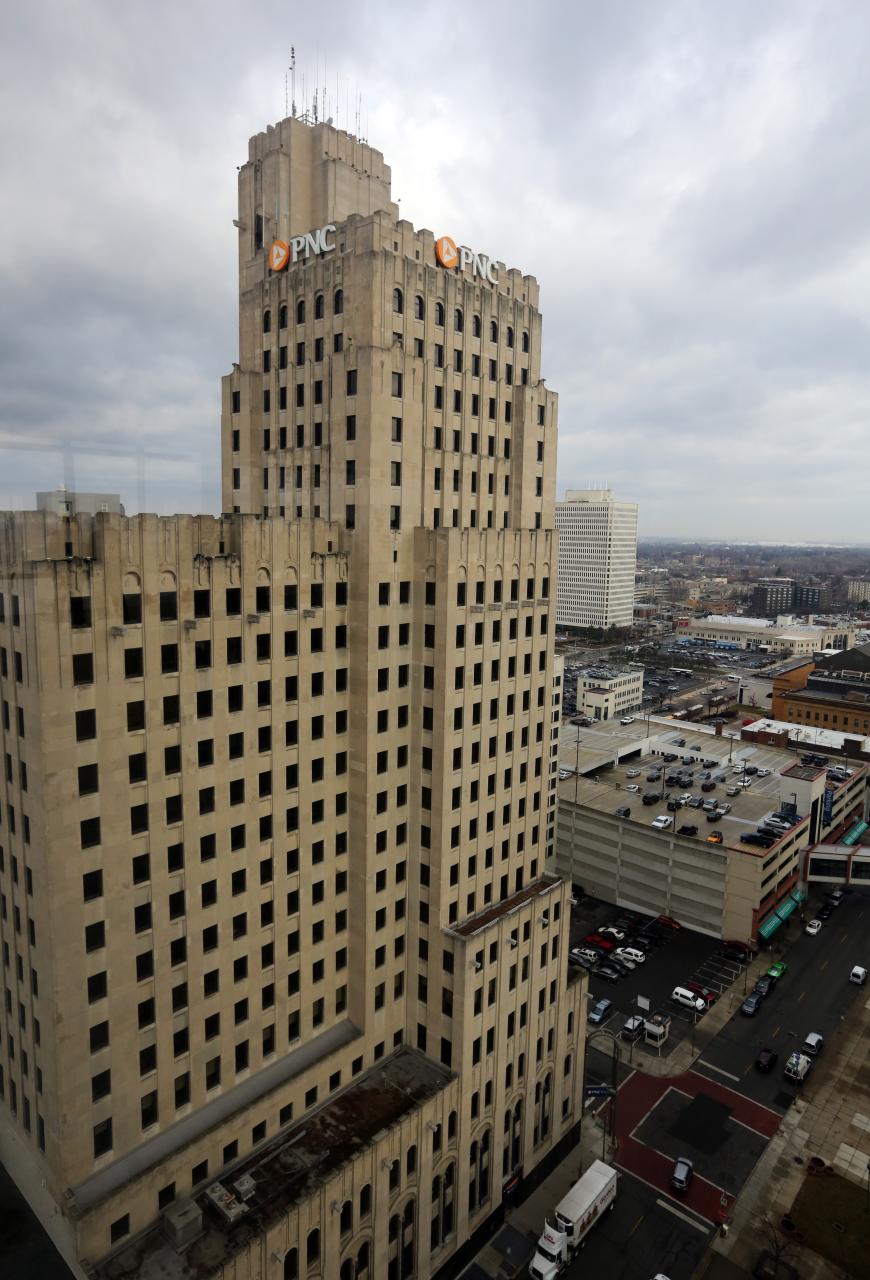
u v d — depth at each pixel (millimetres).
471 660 66875
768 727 191750
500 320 73500
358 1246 56844
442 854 65812
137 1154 50594
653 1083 86500
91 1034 47688
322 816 62500
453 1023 65188
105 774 46594
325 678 61344
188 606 50469
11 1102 54469
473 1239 67312
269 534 55500
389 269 61031
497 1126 69000
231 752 54531
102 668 45781
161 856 50312
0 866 51094
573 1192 67375
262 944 58312
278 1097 58031
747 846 117125
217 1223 50375
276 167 68625
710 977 107938
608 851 130875
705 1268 64125
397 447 62906
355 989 66188
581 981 79125
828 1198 71000
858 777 157625
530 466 77438
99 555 45438
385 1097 62844
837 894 131875
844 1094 84750
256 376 70625
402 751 66875
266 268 70062
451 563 63188
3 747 48406
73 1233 46406
